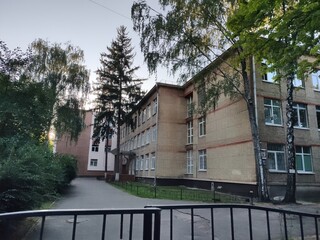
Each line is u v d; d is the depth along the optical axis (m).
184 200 13.00
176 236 6.17
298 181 15.48
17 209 5.58
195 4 13.05
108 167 41.78
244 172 15.83
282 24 5.56
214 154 19.45
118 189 18.86
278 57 6.42
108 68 31.42
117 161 29.98
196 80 14.91
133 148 35.28
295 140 16.12
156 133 24.69
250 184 15.13
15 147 6.83
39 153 7.05
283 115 16.14
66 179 14.95
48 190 7.68
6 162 5.49
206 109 15.16
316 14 4.99
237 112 17.14
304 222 7.72
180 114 25.47
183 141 24.95
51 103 11.60
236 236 6.21
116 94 30.64
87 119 42.47
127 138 40.16
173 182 23.91
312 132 16.77
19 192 5.47
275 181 14.93
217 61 14.41
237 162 16.61
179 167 24.31
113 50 31.72
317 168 16.23
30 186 5.69
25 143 7.63
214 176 19.11
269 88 16.22
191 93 24.67
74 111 22.25
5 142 6.91
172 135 24.78
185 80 14.39
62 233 6.05
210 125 20.41
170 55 13.83
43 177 6.34
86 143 41.78
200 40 13.98
